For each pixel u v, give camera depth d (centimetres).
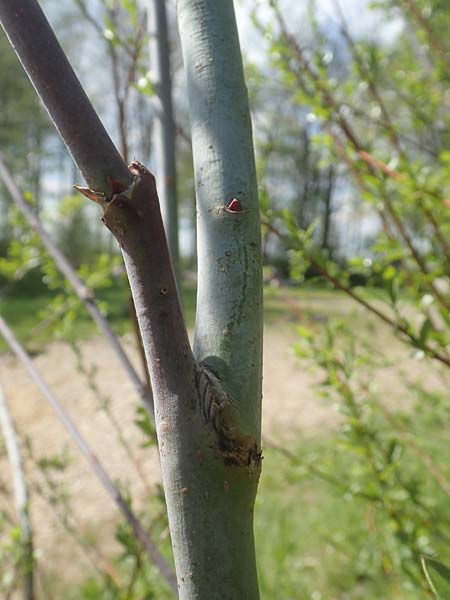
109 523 119
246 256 18
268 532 101
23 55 14
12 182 47
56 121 14
